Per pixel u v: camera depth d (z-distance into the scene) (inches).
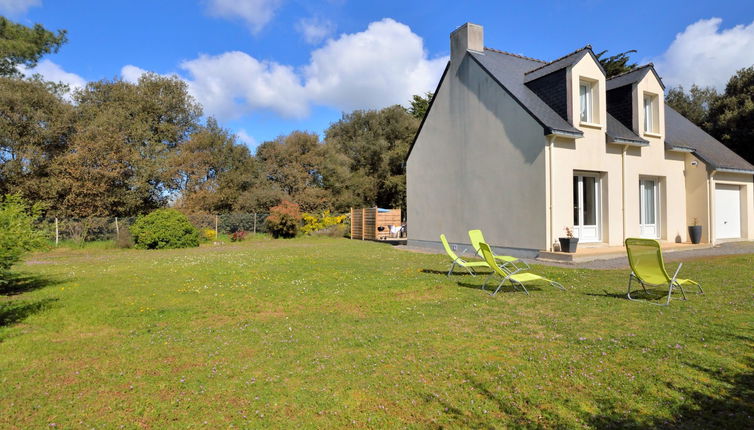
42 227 457.7
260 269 468.4
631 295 294.5
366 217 1050.7
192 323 248.7
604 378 147.6
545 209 522.3
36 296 329.4
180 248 847.1
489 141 609.3
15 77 962.1
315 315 260.8
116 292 340.2
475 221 638.5
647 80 615.8
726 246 617.9
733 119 955.3
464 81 655.8
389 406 134.1
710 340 182.4
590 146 557.9
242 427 123.1
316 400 139.1
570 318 233.0
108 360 184.2
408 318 245.3
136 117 1256.8
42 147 985.5
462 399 137.2
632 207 596.4
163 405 138.7
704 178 639.1
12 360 185.8
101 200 1003.9
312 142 1435.8
